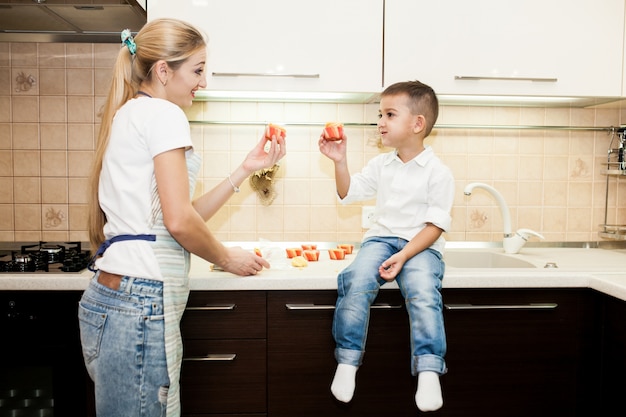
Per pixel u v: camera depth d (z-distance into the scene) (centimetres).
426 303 117
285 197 187
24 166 181
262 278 129
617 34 157
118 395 96
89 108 180
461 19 153
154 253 97
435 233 128
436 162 139
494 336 135
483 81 155
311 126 185
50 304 131
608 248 191
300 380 133
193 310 130
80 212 182
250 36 150
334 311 132
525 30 155
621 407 125
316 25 151
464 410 136
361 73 152
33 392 136
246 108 184
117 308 95
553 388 137
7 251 177
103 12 141
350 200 150
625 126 188
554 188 191
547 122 190
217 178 185
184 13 148
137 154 97
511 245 179
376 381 135
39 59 178
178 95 109
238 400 133
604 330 133
